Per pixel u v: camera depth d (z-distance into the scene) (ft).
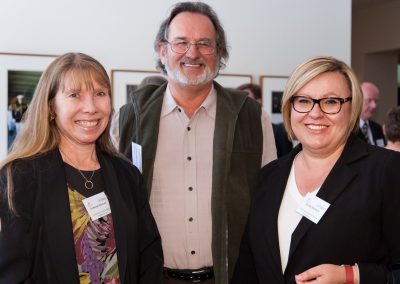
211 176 6.84
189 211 6.75
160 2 13.73
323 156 5.18
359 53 27.02
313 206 4.89
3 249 4.35
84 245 4.80
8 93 12.21
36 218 4.60
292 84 5.07
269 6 15.30
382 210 4.63
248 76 15.06
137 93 7.46
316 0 15.97
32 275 4.55
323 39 16.15
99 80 4.97
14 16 12.23
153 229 5.62
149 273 5.48
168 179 6.83
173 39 6.72
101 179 5.19
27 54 12.34
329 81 4.89
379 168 4.74
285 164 5.60
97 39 13.12
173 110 7.00
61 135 5.11
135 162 6.88
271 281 5.21
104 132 5.45
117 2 13.28
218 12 14.60
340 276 4.54
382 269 4.61
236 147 6.85
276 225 5.25
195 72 6.70
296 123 5.11
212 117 7.05
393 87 27.61
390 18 24.80
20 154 4.79
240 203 6.70
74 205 4.88
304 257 4.85
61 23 12.70
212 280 6.79
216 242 6.55
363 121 15.24
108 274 4.93
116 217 5.03
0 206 4.47
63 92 4.84
